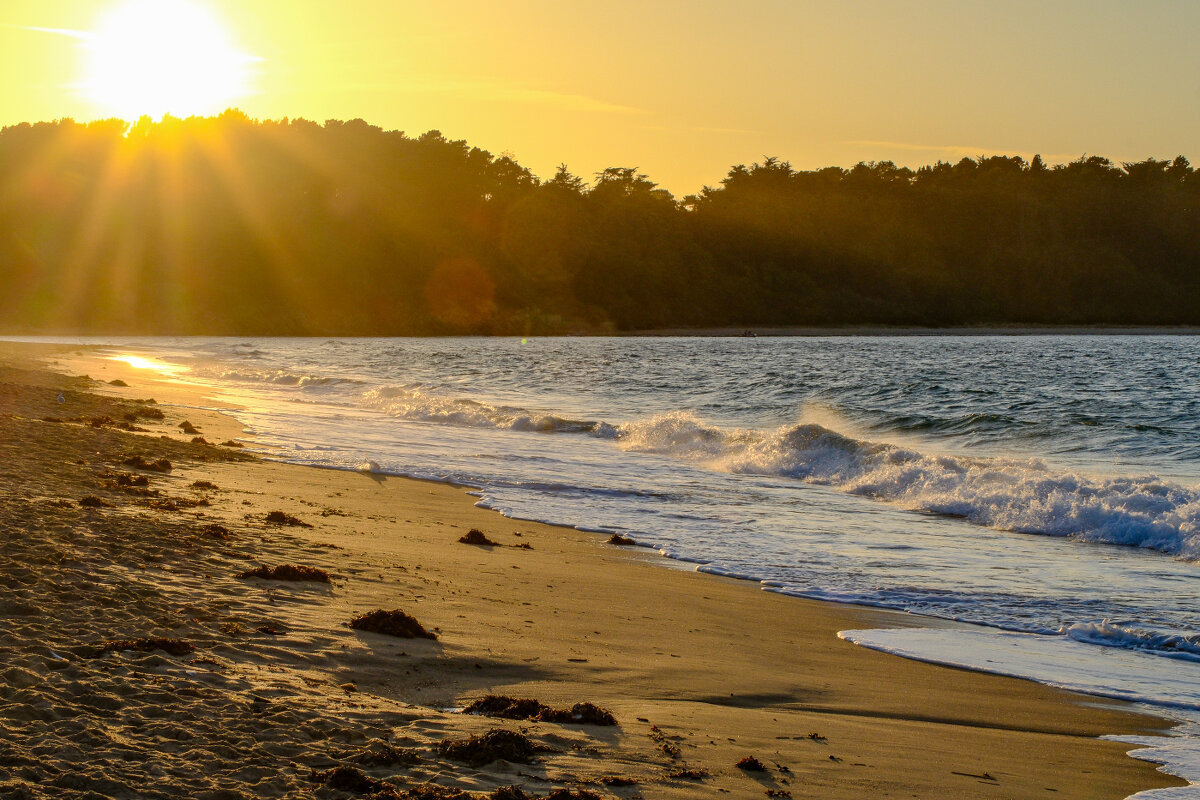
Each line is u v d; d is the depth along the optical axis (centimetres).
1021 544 1165
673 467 1764
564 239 13688
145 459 1336
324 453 1709
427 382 3944
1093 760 525
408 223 13025
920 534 1215
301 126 14238
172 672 515
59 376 3083
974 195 15538
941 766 503
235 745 432
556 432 2256
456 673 595
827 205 15625
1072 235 15375
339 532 1017
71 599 627
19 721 430
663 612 804
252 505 1124
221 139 13112
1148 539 1155
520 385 3875
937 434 2389
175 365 4428
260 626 628
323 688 530
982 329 13400
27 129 13050
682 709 564
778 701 602
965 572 1009
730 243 14875
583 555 1028
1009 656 724
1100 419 2473
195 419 2130
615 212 14550
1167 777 501
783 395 3462
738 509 1362
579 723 521
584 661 642
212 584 717
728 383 3959
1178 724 588
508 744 462
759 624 792
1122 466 1844
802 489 1556
